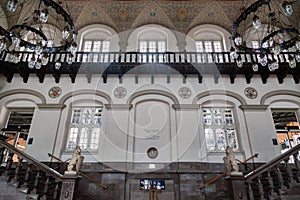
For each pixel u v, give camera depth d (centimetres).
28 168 777
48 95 1286
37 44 872
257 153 1138
